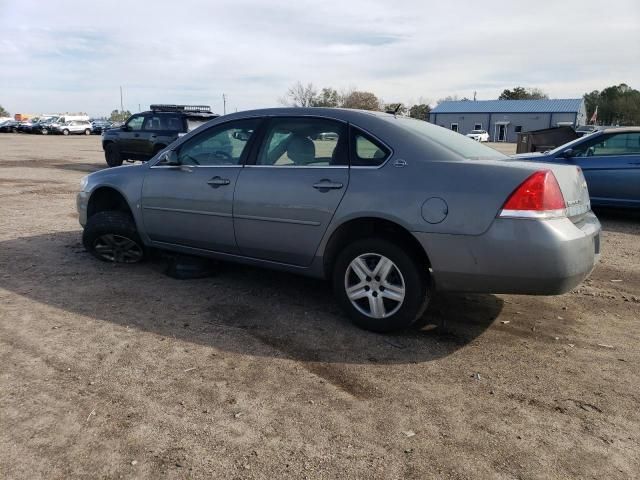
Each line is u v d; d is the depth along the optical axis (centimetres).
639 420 286
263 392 306
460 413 289
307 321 412
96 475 233
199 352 354
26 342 361
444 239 346
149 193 500
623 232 788
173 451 251
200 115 1583
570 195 357
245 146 446
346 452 253
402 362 348
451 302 461
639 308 457
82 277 507
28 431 262
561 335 397
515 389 316
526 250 327
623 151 845
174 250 505
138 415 279
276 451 253
